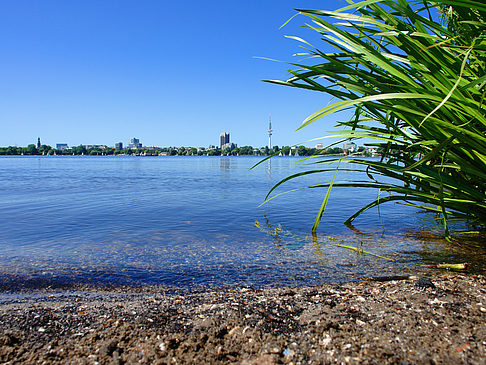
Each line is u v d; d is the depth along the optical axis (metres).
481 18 2.93
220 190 13.19
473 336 2.02
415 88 3.01
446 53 3.27
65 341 2.13
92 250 4.67
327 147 4.55
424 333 2.09
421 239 5.02
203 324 2.34
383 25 2.89
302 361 1.87
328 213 7.70
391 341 2.02
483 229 5.45
